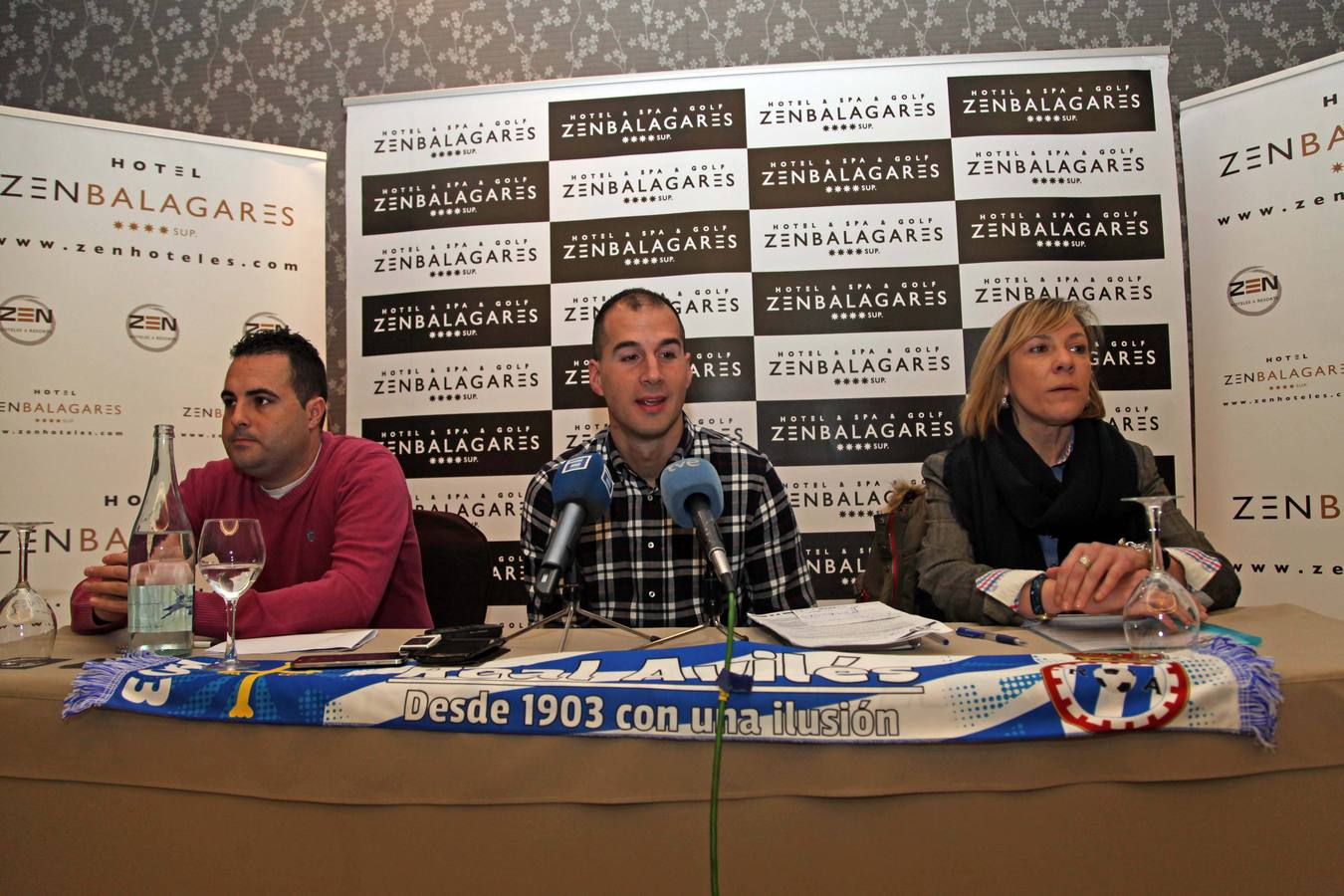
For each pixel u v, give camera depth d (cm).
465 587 194
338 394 282
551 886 83
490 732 84
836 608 128
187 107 287
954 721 81
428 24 287
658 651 95
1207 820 81
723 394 264
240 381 173
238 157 271
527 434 270
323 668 95
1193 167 259
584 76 282
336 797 85
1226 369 252
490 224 273
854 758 82
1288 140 245
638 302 166
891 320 263
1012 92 264
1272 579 243
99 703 89
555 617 119
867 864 81
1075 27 272
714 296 266
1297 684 82
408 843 84
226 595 100
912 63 266
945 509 170
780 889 81
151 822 88
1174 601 91
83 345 254
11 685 92
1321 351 239
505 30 285
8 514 246
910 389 262
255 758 87
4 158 252
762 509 176
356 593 150
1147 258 258
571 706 84
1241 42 269
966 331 261
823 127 267
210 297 266
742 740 82
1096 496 163
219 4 289
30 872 88
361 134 279
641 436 164
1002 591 123
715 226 267
